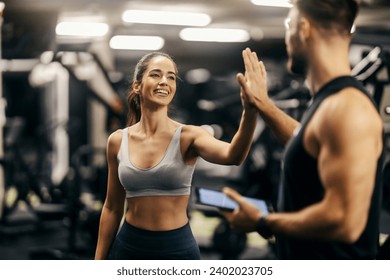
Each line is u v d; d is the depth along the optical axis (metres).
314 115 1.63
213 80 9.60
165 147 2.45
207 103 7.04
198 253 2.56
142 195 2.45
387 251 2.47
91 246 5.57
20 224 6.96
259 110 2.17
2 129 6.90
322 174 1.55
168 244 2.44
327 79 1.67
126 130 2.59
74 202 5.60
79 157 6.26
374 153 1.53
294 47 1.75
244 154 2.21
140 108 2.71
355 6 1.70
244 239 5.11
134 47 11.70
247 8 8.41
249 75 2.20
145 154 2.46
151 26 9.49
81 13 6.98
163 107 2.48
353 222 1.49
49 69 8.74
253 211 1.68
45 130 8.19
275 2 7.95
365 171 1.49
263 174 5.92
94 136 9.13
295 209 1.71
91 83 7.66
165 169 2.41
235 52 11.28
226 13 8.75
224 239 5.07
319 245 1.72
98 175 6.79
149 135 2.49
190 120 9.52
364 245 1.70
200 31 10.10
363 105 1.56
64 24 7.21
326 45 1.68
